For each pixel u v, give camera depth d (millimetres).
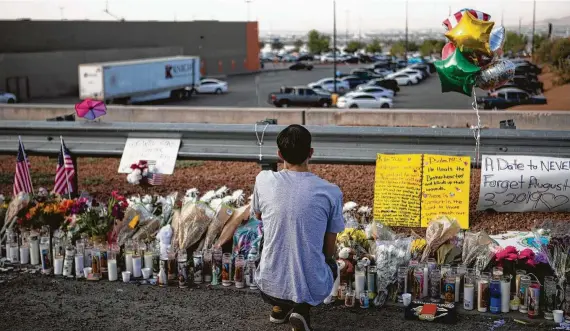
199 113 16328
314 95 40875
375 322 5445
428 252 6125
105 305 5926
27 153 9289
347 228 6379
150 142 8688
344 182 9664
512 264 5750
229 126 8477
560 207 7711
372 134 8016
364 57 120375
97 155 8992
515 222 7762
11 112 18016
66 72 56125
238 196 7266
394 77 64125
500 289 5496
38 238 6977
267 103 44938
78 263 6586
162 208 7133
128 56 65188
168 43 73625
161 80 46938
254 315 5648
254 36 88688
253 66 89125
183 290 6238
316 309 5723
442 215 7055
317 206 4926
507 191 7695
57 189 8523
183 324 5500
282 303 5090
